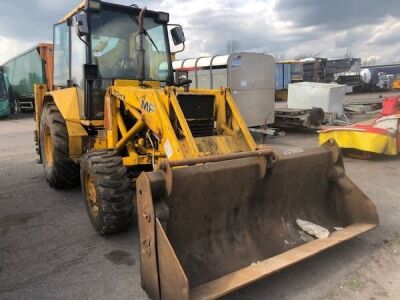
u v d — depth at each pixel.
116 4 5.28
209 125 4.56
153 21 5.70
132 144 4.78
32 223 4.92
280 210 3.98
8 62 25.78
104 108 5.10
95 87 5.18
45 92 7.25
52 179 6.14
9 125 17.11
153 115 4.20
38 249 4.18
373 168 7.49
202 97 4.46
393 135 7.89
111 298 3.25
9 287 3.44
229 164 3.48
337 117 13.57
